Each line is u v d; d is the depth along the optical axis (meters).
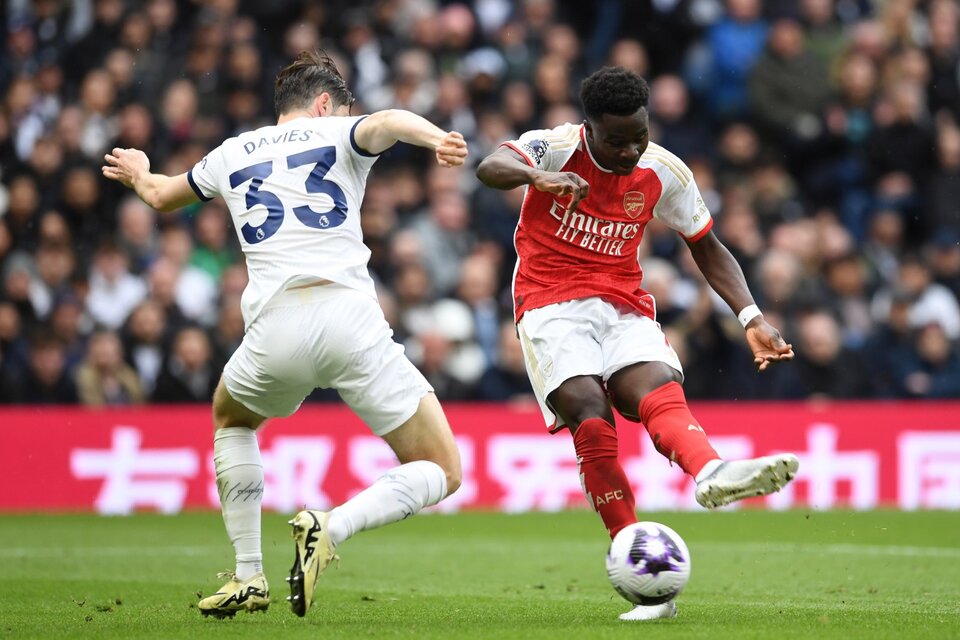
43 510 40.28
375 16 54.41
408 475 16.88
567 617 18.12
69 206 49.00
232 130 51.00
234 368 17.75
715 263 19.14
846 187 52.88
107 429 40.59
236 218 17.78
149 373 42.78
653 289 43.38
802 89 53.28
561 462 41.84
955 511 40.75
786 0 56.09
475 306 44.97
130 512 40.34
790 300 45.19
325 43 55.03
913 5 57.97
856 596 22.14
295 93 18.33
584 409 17.78
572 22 58.38
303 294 17.14
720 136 54.56
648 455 41.69
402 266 44.72
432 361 42.44
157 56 53.12
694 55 56.28
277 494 40.62
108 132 50.56
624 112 17.38
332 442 40.88
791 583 24.45
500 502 41.44
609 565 16.98
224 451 18.33
